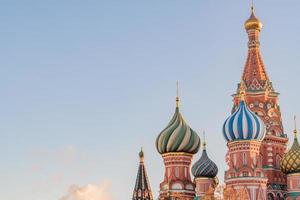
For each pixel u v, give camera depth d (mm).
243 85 103188
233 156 91688
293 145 98750
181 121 103375
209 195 90625
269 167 98562
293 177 96688
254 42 106375
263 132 92062
